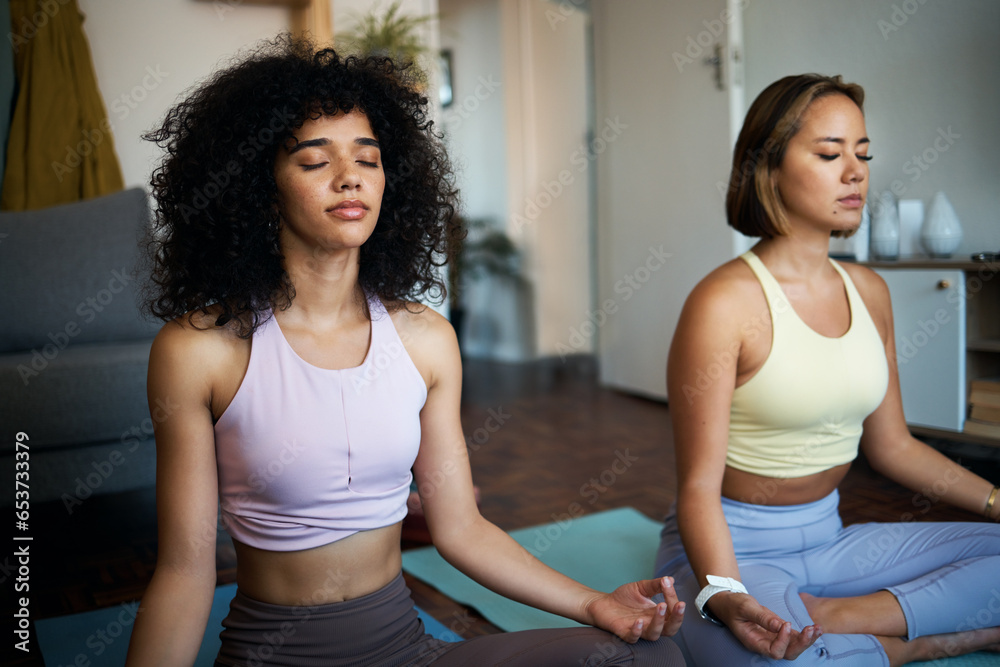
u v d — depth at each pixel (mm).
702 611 1196
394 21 3898
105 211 2832
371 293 1053
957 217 2879
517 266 5785
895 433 1515
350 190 929
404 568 2100
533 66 5656
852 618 1295
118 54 3424
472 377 5246
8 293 2635
